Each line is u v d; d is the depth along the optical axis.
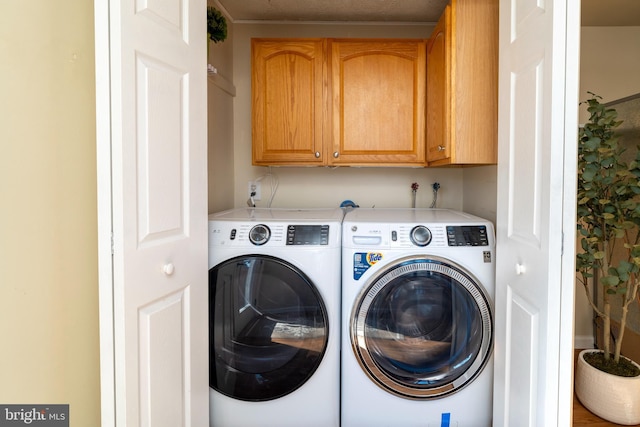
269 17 2.21
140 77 0.96
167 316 1.12
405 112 1.98
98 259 0.92
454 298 1.50
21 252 0.79
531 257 1.05
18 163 0.78
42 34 0.84
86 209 0.98
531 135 1.05
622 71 2.13
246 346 1.52
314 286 1.48
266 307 1.51
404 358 1.51
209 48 1.88
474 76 1.59
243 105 2.32
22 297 0.79
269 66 1.99
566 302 0.93
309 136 1.99
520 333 1.13
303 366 1.50
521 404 1.13
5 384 0.76
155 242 1.05
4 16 0.74
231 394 1.52
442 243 1.50
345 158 2.00
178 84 1.15
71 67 0.92
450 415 1.50
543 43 0.97
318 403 1.51
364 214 1.85
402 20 2.24
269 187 2.36
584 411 1.62
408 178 2.35
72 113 0.93
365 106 1.99
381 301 1.50
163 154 1.08
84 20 0.97
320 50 1.97
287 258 1.49
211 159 1.95
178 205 1.17
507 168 1.23
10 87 0.76
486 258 1.49
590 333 2.12
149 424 1.04
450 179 2.35
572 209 0.93
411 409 1.51
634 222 1.50
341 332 1.53
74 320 0.94
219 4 2.04
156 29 1.03
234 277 1.51
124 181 0.91
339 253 1.53
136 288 0.97
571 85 0.91
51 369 0.87
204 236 1.34
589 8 1.93
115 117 0.89
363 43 1.97
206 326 1.38
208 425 1.42
